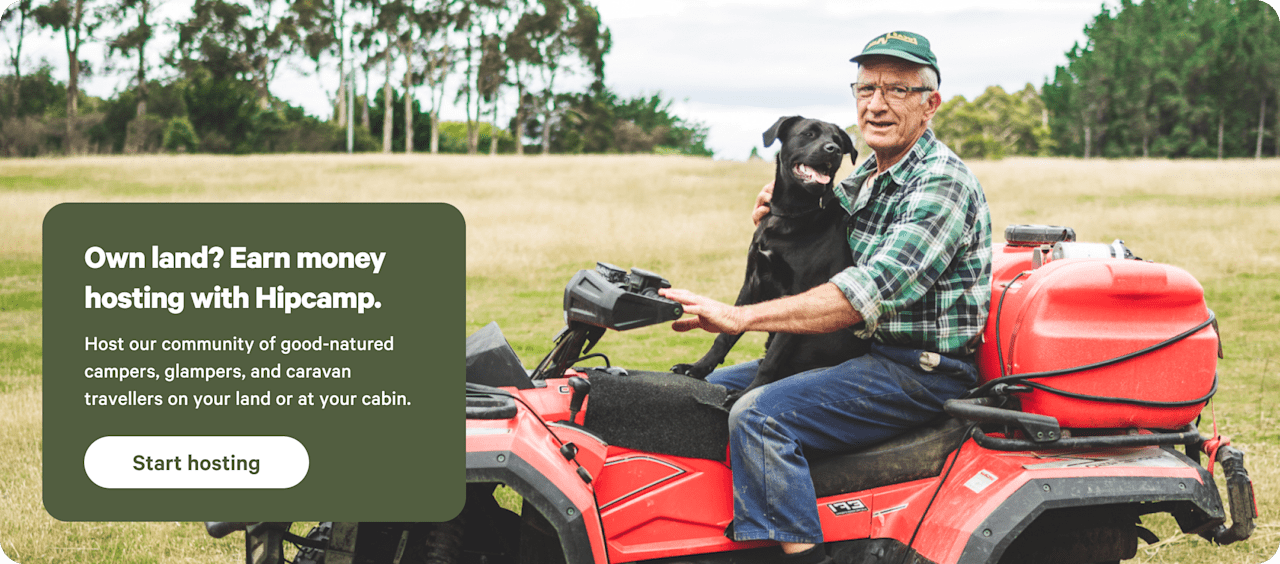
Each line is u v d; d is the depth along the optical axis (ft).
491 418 7.63
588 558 7.33
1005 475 8.03
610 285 8.17
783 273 9.82
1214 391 8.29
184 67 213.87
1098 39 296.92
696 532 8.42
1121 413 8.11
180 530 12.39
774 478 8.11
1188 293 8.13
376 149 216.13
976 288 8.73
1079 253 9.27
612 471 8.29
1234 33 237.25
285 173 114.62
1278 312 32.55
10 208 70.74
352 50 232.73
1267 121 229.66
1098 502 7.76
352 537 7.73
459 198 87.56
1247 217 61.00
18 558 11.41
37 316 33.71
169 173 112.78
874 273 8.20
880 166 9.44
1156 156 243.19
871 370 8.60
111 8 190.70
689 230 59.36
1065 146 277.03
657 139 289.53
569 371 9.82
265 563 8.05
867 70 8.93
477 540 9.29
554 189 95.61
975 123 326.85
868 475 8.56
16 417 17.72
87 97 196.34
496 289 40.73
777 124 9.89
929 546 8.05
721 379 10.37
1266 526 12.33
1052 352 8.06
